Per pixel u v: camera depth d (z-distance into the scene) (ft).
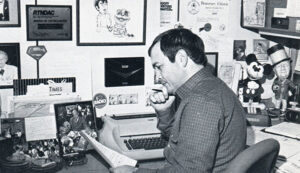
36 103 6.24
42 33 6.37
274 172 5.74
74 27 6.55
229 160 4.61
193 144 4.33
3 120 6.06
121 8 6.79
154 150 6.07
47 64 6.47
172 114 6.20
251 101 7.96
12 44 6.23
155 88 7.20
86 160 6.02
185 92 4.90
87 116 6.45
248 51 7.88
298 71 8.13
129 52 6.96
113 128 6.31
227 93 4.69
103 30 6.74
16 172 5.61
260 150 4.60
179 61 4.81
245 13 7.59
